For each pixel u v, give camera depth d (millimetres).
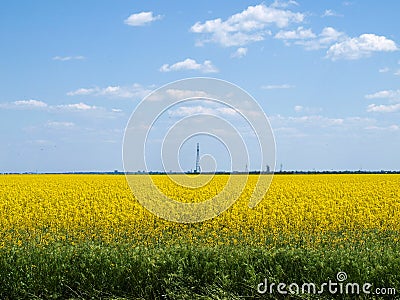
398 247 10656
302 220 15164
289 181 29359
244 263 8906
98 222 15000
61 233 13398
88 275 8906
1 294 8719
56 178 34031
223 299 8219
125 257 9297
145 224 14867
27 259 9336
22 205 18344
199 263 9094
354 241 11969
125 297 8586
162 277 8836
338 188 23688
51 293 8680
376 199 19234
